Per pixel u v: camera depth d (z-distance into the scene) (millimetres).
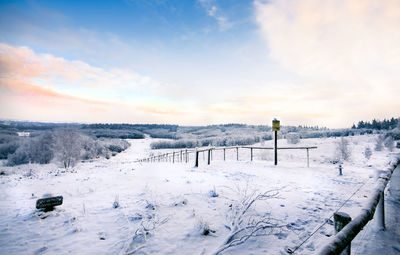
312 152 44188
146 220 3814
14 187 7277
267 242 3117
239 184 6672
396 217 3633
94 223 3758
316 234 3359
